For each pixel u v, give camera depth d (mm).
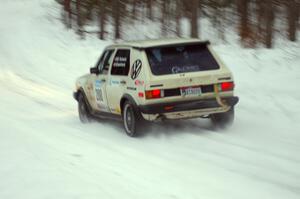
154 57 9945
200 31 27797
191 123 11250
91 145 9445
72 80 20172
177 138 9906
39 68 23312
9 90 18047
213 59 10195
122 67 10586
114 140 9969
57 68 23016
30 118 12734
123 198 6246
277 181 7000
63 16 33969
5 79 20922
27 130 10930
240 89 15531
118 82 10555
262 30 25266
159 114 9719
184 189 6629
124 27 30938
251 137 9852
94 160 8227
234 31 27391
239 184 6855
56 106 14711
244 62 20344
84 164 7938
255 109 12898
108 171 7527
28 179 7066
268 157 8336
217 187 6723
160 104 9672
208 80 9906
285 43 24266
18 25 33500
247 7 28203
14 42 29359
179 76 9766
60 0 38312
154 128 10820
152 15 32562
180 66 9914
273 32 25281
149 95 9625
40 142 9578
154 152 8852
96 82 11555
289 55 21641
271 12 23875
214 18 29578
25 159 8148
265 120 11609
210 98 9953
